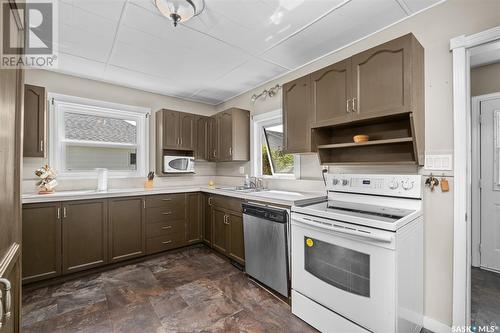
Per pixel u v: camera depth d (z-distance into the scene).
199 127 3.91
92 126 3.23
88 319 1.85
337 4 1.74
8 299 0.67
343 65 1.92
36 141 2.52
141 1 1.69
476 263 2.67
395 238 1.34
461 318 1.61
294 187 2.85
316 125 2.12
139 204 3.01
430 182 1.74
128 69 2.86
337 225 1.58
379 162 1.88
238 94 3.81
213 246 3.24
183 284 2.41
